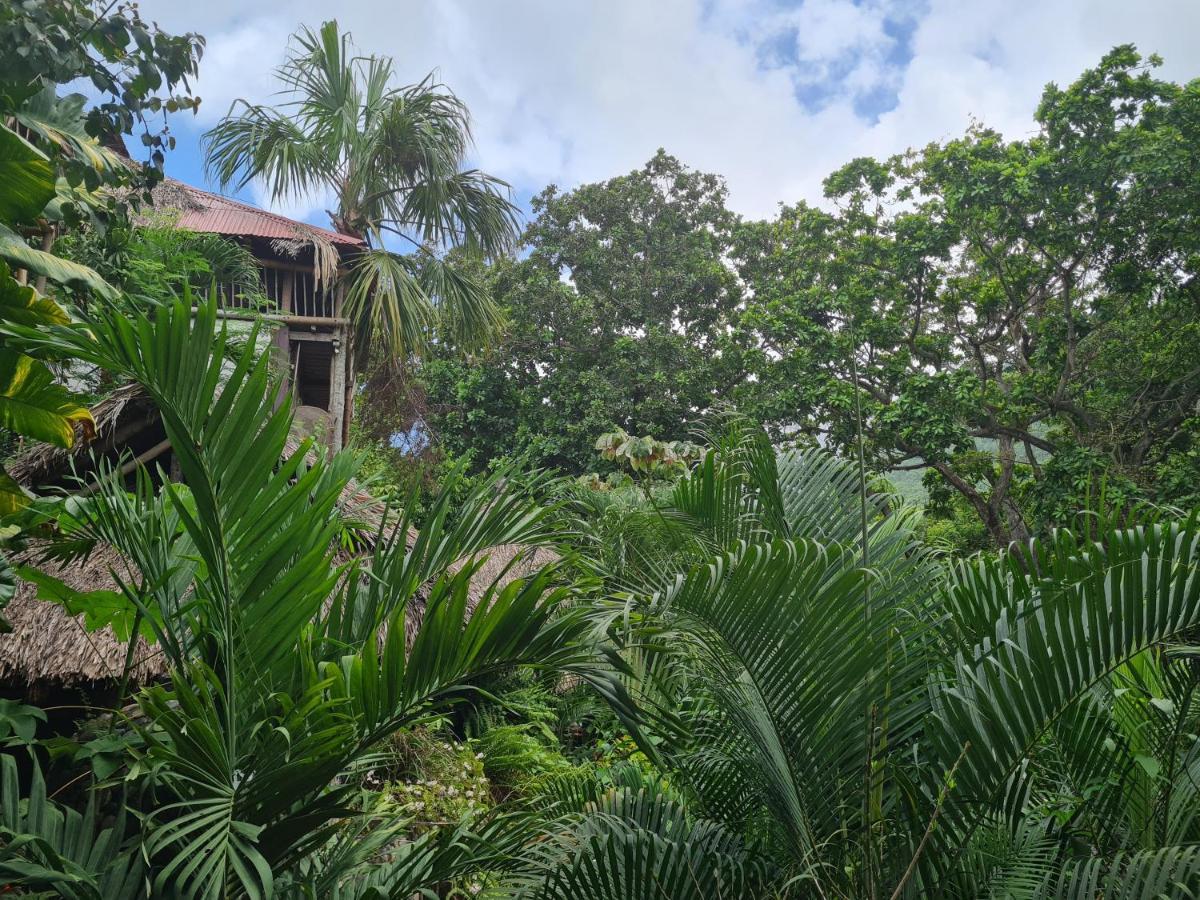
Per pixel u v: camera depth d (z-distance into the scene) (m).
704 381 21.59
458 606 2.36
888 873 2.71
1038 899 2.68
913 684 3.05
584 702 8.47
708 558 2.96
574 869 2.84
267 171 11.05
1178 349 15.38
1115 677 3.17
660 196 24.89
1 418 2.90
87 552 3.14
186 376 2.21
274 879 2.38
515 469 3.02
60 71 3.56
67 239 5.30
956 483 16.59
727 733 3.15
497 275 23.36
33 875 1.93
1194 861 2.36
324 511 2.47
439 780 5.61
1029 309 17.97
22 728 2.37
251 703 2.39
